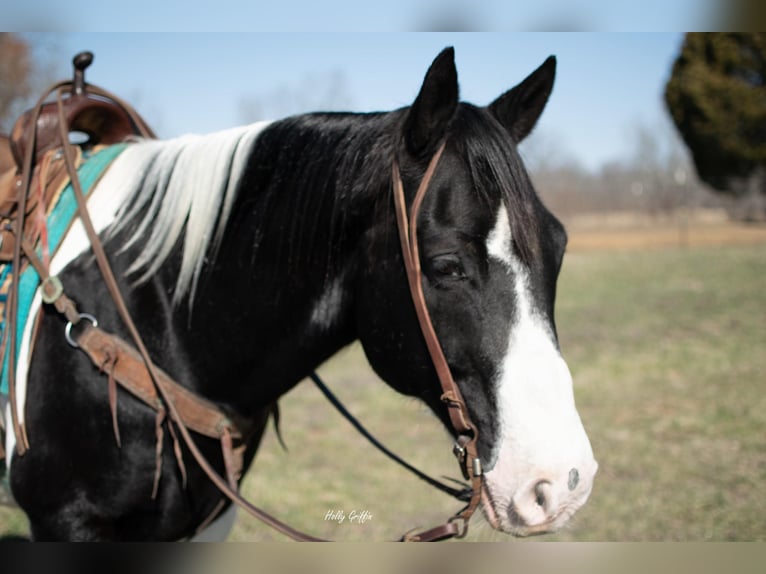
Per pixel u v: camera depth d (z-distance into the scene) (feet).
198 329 5.59
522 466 4.43
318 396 19.22
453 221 4.66
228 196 5.56
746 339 24.20
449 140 4.88
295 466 13.89
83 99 6.47
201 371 5.63
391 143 5.17
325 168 5.38
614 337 25.39
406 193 4.89
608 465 13.55
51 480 5.54
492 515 4.70
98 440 5.44
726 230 70.69
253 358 5.60
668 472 13.12
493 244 4.60
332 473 13.50
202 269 5.58
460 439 4.79
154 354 5.57
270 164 5.56
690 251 53.78
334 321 5.45
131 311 5.58
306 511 11.62
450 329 4.71
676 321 27.84
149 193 5.80
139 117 7.01
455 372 4.78
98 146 6.69
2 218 5.98
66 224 5.82
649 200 96.27
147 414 5.45
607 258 51.72
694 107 74.69
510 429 4.49
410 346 4.97
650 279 39.75
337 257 5.33
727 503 11.66
